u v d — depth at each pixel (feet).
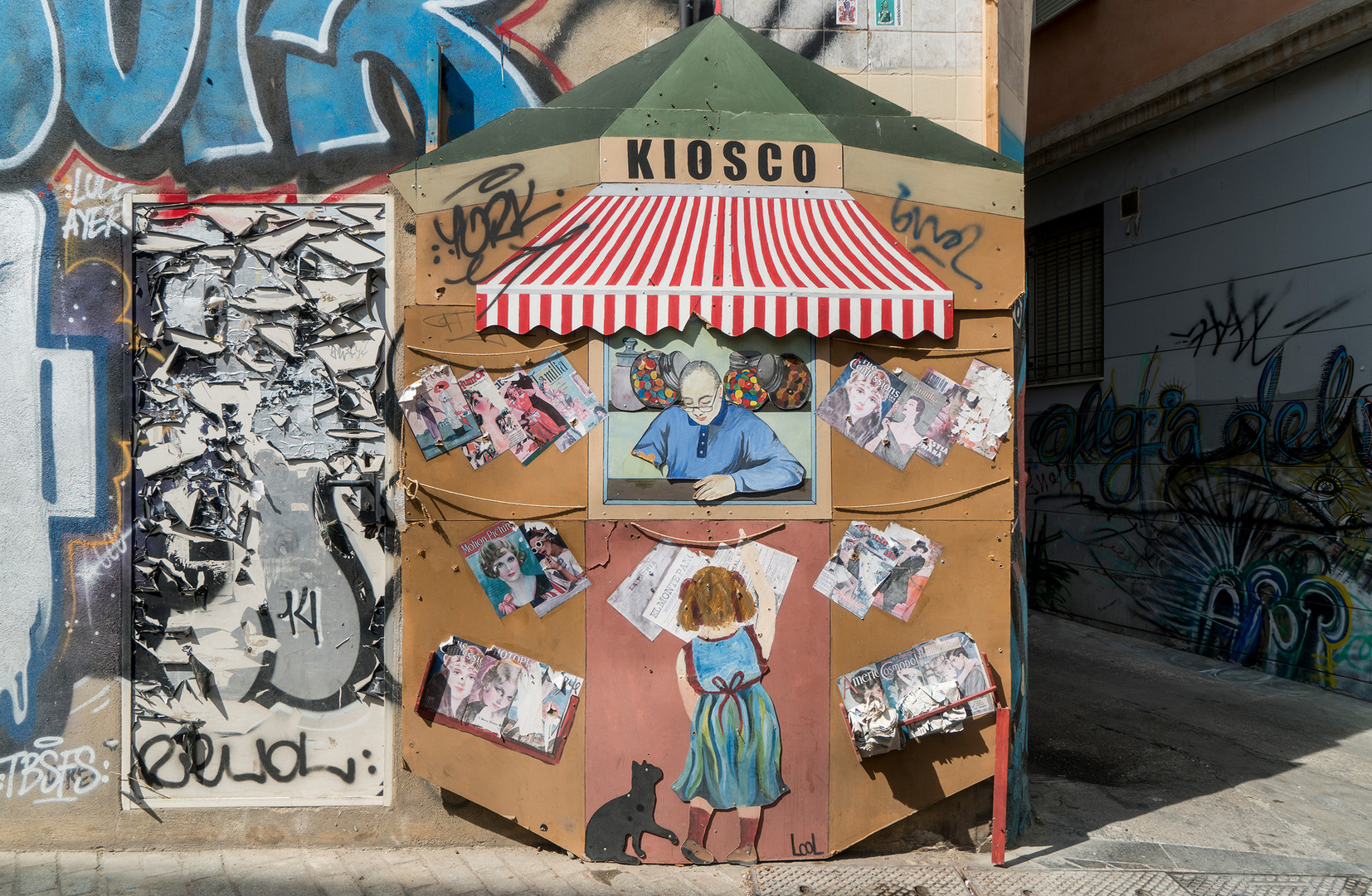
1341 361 20.33
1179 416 25.00
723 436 10.92
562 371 10.84
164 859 11.09
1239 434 23.03
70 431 11.37
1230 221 23.45
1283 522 21.77
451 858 11.12
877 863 11.19
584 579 10.83
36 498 11.33
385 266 11.56
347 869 10.85
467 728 10.98
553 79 11.89
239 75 11.48
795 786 10.94
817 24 12.59
